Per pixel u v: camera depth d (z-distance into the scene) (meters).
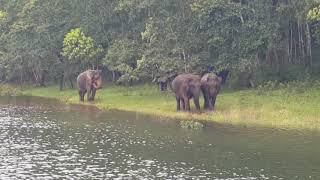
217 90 37.25
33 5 61.28
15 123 33.44
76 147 25.39
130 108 41.22
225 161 22.47
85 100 47.81
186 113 36.78
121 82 55.12
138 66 45.53
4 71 69.06
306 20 40.47
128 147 25.41
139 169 20.98
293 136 28.23
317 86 40.88
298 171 20.80
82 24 56.75
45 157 23.11
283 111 34.91
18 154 23.72
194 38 45.06
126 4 49.69
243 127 31.38
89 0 56.44
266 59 46.56
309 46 46.31
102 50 55.25
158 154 23.83
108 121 34.31
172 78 44.88
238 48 42.50
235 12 42.06
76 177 19.72
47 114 38.41
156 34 45.44
